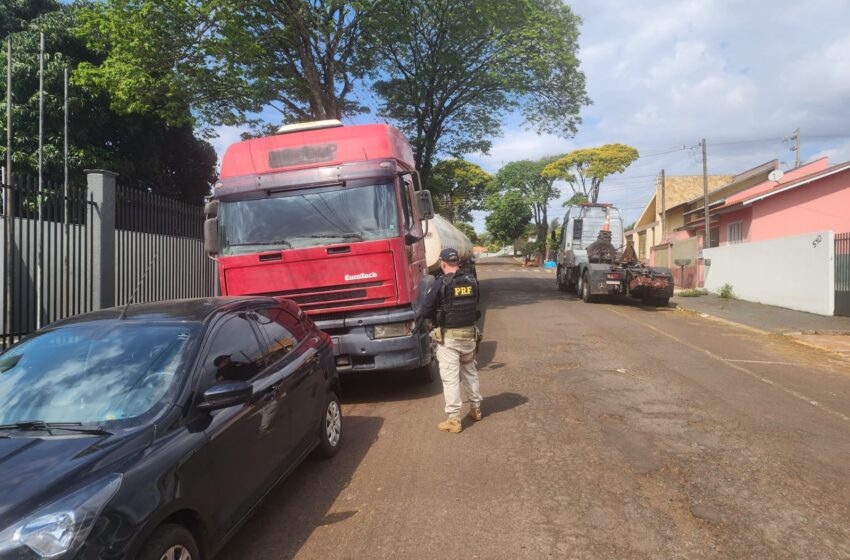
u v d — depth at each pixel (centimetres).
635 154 5225
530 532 382
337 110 1791
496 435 575
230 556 366
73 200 888
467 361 610
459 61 1977
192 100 1556
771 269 1742
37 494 251
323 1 1507
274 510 428
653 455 514
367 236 700
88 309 915
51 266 841
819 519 395
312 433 484
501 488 451
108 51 1623
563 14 2050
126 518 259
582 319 1423
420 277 808
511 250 9294
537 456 516
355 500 439
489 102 2269
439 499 436
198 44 1428
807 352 1020
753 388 752
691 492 439
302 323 537
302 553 367
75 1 1803
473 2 1748
